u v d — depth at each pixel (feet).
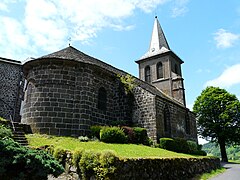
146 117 62.39
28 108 51.67
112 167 24.47
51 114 49.80
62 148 32.27
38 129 48.49
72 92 53.01
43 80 52.42
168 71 117.91
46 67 53.42
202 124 123.54
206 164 52.65
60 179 29.01
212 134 120.78
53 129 48.91
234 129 112.98
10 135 36.83
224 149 117.08
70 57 55.98
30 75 55.16
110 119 62.64
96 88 59.41
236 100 120.06
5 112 75.82
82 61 55.01
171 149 58.29
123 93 65.87
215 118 121.08
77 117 51.67
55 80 52.44
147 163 29.58
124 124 60.75
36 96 51.31
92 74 57.41
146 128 61.57
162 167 32.40
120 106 65.16
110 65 82.84
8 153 21.24
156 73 121.90
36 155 21.89
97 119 57.21
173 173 34.71
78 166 27.84
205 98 126.11
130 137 52.90
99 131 49.90
